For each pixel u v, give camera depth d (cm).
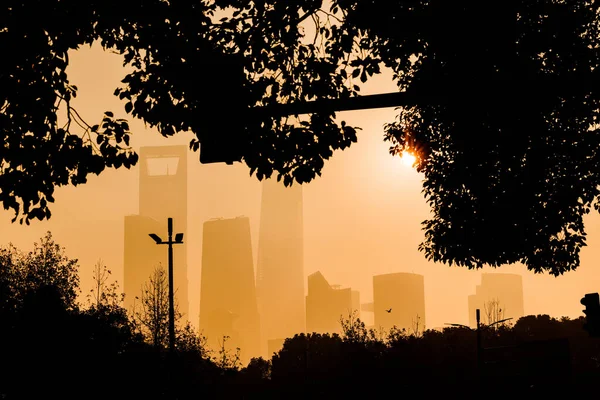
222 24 6209
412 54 7369
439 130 8306
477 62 6969
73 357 15438
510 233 7944
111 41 6194
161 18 5816
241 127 5300
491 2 6788
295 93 6412
